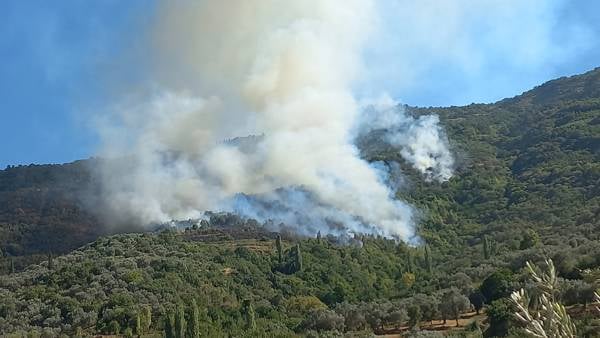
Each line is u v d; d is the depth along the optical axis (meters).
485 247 113.75
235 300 107.38
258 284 120.44
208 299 103.44
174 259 120.62
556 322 6.37
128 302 95.94
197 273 115.62
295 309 105.12
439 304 75.31
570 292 46.06
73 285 105.94
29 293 103.69
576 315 40.72
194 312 79.56
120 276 107.88
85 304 96.62
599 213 111.88
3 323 91.69
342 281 126.06
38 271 122.50
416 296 86.12
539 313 6.57
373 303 89.12
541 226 126.50
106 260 117.31
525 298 6.63
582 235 92.44
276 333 81.06
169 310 91.75
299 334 80.12
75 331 89.06
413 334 64.94
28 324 93.25
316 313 87.25
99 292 101.00
